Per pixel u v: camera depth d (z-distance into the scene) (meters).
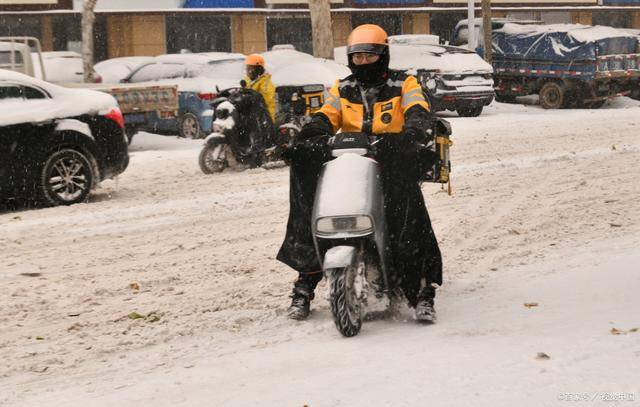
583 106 44.91
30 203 18.78
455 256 13.00
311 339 8.99
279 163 22.98
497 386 6.56
